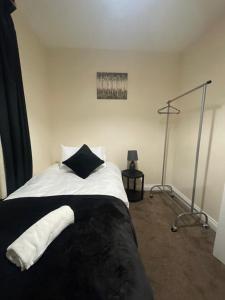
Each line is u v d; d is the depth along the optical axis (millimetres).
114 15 2068
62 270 872
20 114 1912
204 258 1757
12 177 1807
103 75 3062
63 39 2670
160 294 1391
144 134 3291
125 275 857
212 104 2279
